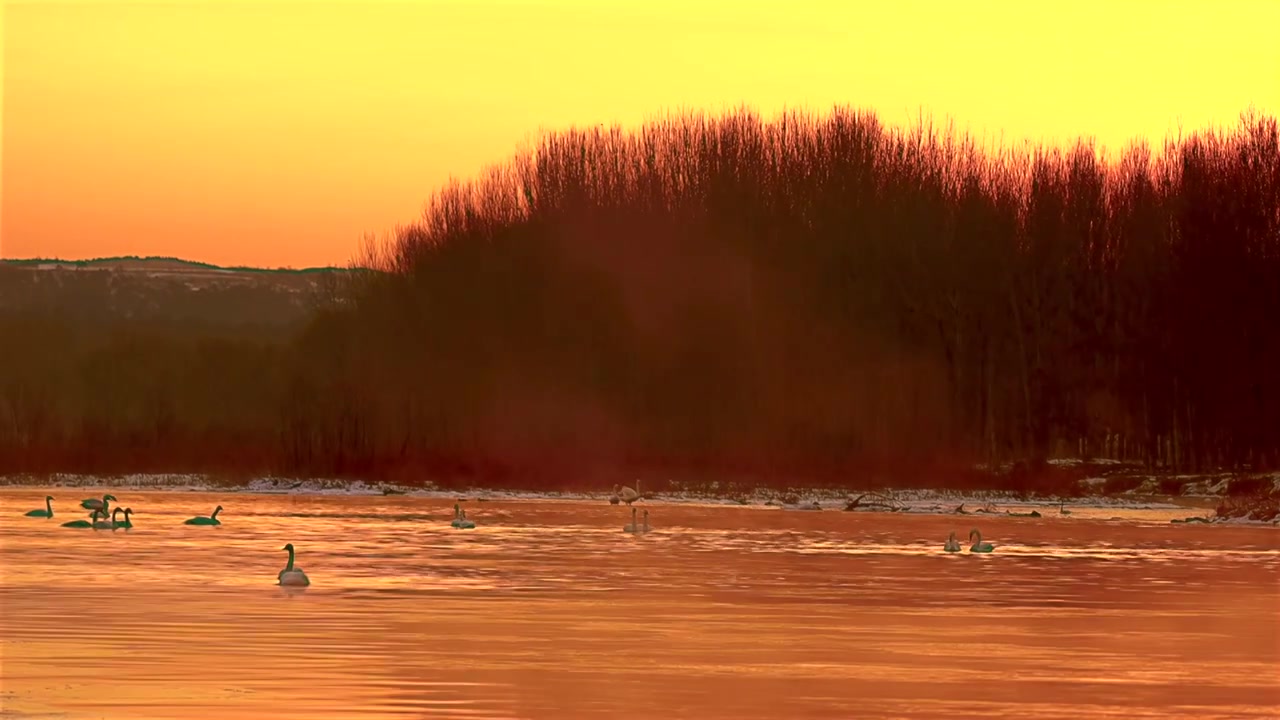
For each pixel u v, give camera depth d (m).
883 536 185.75
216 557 149.62
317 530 187.88
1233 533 193.88
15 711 74.19
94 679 82.00
